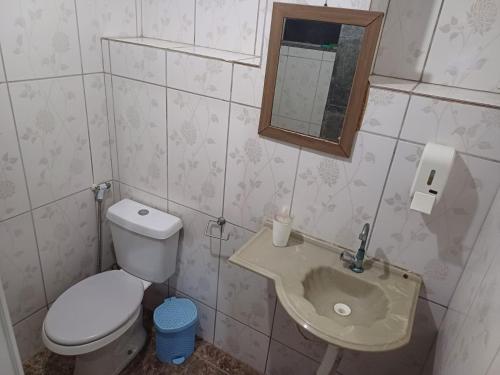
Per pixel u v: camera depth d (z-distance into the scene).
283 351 1.71
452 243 1.16
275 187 1.43
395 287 1.23
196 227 1.73
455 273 1.18
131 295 1.68
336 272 1.30
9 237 1.52
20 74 1.37
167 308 1.84
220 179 1.56
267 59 1.23
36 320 1.77
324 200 1.34
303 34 1.14
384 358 1.42
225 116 1.43
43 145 1.53
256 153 1.41
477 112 1.00
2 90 1.33
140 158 1.76
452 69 1.16
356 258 1.28
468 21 1.09
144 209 1.80
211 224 1.67
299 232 1.44
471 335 0.85
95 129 1.74
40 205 1.60
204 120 1.49
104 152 1.83
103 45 1.62
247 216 1.55
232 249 1.67
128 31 1.71
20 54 1.35
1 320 0.68
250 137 1.40
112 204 1.98
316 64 1.15
